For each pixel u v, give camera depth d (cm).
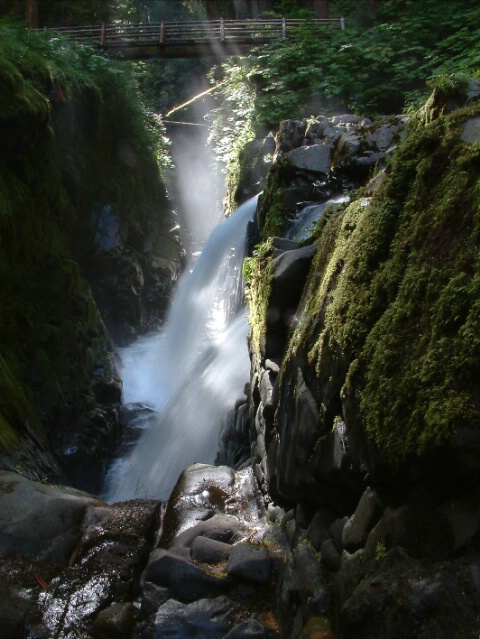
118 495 696
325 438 265
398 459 195
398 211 240
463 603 174
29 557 375
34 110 802
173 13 2900
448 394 182
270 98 1116
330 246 312
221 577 316
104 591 342
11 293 740
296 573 276
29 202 812
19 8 1669
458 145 218
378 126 658
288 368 322
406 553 200
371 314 232
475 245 192
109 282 1057
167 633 295
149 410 886
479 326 176
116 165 1172
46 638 312
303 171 686
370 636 192
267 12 1518
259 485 405
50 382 717
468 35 955
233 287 878
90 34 1500
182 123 1844
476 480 181
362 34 1180
